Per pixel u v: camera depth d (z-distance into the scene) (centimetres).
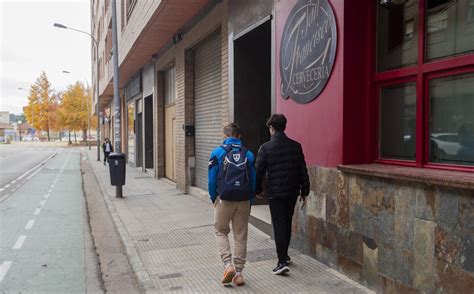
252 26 774
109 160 1204
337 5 516
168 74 1603
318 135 555
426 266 373
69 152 4794
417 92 451
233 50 873
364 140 516
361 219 465
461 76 408
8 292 510
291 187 498
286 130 640
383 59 505
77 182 1764
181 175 1299
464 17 405
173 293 475
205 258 607
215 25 986
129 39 1612
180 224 840
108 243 746
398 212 407
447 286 351
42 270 593
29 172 2234
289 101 635
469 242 329
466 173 393
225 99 927
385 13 502
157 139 1683
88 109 6400
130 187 1438
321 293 454
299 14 601
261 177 496
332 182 521
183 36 1249
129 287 529
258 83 891
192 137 1252
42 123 7106
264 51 891
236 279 486
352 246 482
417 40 456
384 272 429
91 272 586
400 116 485
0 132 11194
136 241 712
